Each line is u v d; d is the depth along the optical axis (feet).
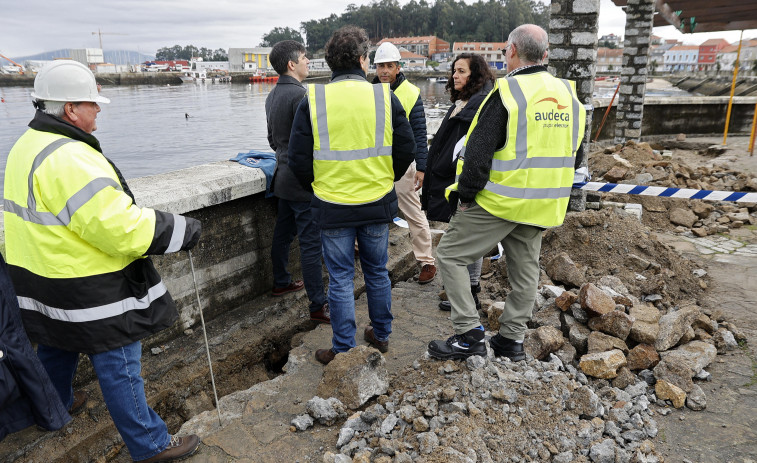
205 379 11.01
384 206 9.82
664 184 24.23
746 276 14.66
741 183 24.79
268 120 11.89
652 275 13.75
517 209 8.52
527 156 8.33
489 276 14.51
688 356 10.09
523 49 8.68
